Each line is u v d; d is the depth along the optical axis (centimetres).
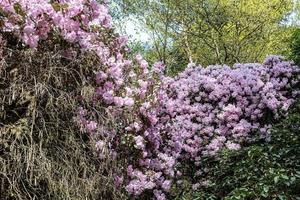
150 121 559
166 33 1839
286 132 690
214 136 795
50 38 464
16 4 439
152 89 577
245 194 550
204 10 1822
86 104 473
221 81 825
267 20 1803
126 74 564
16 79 427
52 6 455
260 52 1919
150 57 1895
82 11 475
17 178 406
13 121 434
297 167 619
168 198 650
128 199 536
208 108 807
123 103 517
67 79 462
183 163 772
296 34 1074
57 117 428
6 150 417
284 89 847
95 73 489
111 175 466
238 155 698
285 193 555
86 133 475
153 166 577
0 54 426
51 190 407
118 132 527
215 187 685
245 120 793
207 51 1983
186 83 830
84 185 423
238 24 1820
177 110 798
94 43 503
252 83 818
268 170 582
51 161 416
